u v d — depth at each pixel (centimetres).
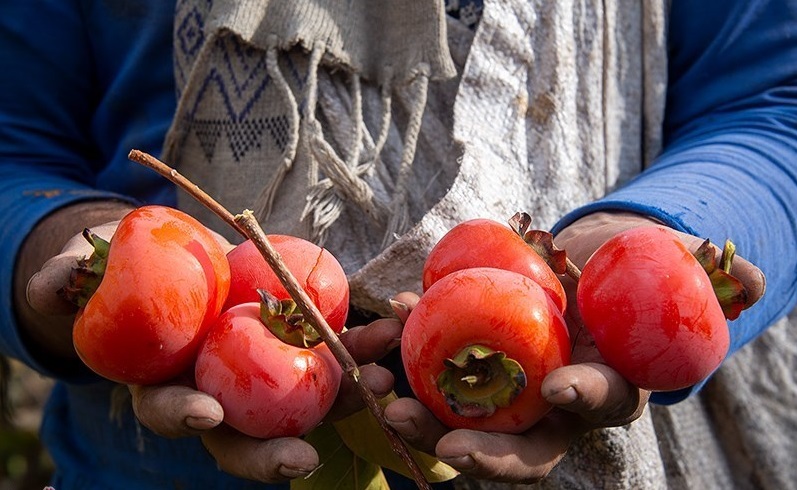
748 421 92
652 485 80
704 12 89
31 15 92
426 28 80
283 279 61
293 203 79
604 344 61
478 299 59
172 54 90
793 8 87
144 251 61
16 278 81
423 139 82
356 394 65
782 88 87
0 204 86
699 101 90
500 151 80
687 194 76
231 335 62
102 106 93
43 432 100
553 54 82
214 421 59
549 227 81
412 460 62
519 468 59
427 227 75
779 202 79
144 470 89
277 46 80
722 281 63
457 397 59
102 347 61
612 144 87
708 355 61
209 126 83
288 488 86
